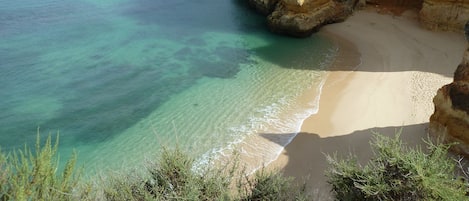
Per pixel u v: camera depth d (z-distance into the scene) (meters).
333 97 19.38
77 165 15.05
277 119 17.75
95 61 23.64
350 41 26.02
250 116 18.09
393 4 30.16
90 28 28.41
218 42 26.78
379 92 19.41
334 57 23.97
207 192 9.35
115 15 31.22
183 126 17.48
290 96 19.72
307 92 20.03
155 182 9.41
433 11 25.91
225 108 18.80
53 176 8.12
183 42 26.67
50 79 21.48
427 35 25.59
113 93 20.23
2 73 21.83
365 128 16.45
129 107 19.02
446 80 20.09
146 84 21.12
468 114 13.12
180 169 9.54
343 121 17.19
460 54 22.84
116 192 8.91
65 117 18.27
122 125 17.67
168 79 21.61
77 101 19.52
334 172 9.96
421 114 16.97
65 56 24.08
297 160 14.87
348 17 29.44
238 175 12.52
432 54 23.08
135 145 16.28
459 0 24.80
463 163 13.20
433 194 8.12
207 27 29.42
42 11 31.19
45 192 7.78
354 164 10.77
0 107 18.91
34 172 7.89
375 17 29.14
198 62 23.75
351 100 18.89
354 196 8.98
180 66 23.19
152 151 15.83
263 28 29.27
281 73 22.25
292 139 16.23
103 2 34.09
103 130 17.36
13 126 17.59
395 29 26.95
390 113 17.42
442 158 9.20
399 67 21.91
